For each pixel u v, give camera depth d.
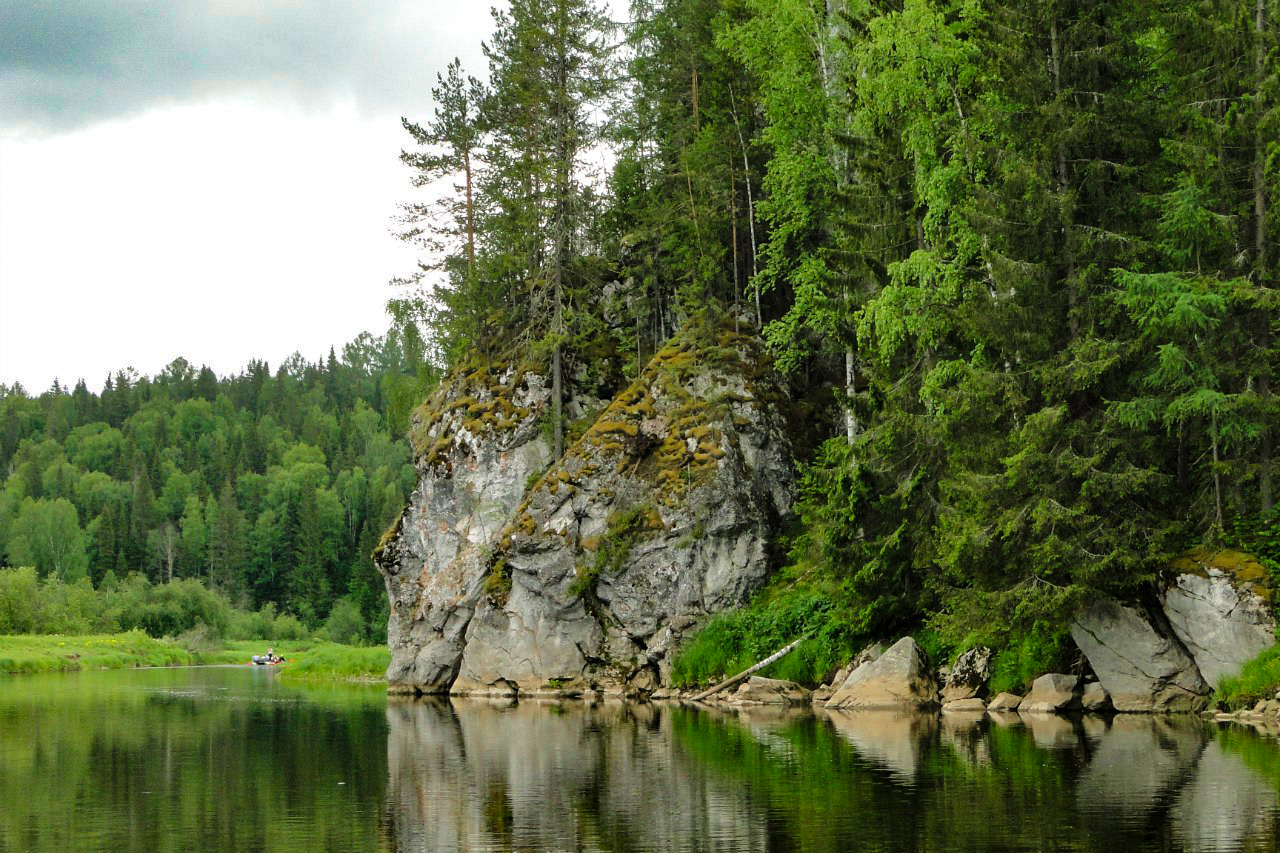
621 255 55.41
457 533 51.25
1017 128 31.02
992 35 31.31
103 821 17.70
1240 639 27.75
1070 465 28.20
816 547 39.56
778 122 42.06
